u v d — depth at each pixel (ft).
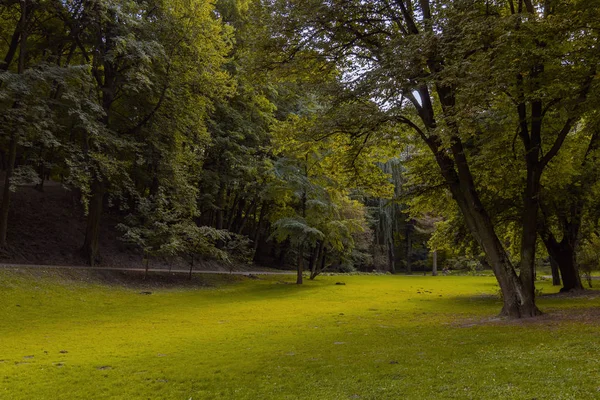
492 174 54.85
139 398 21.13
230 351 32.30
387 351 29.78
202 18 88.89
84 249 84.53
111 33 77.77
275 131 52.95
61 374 25.72
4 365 28.02
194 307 64.08
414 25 43.80
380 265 164.25
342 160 53.11
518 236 77.51
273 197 106.73
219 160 118.01
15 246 77.56
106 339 38.01
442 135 33.47
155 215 87.51
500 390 19.11
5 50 94.48
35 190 106.63
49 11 75.92
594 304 51.88
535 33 33.96
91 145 78.89
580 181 63.72
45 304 57.16
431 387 20.44
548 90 36.55
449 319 46.96
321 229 104.37
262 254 173.47
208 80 89.45
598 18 32.17
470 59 35.55
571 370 21.17
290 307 64.03
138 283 81.15
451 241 76.59
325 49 44.75
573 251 71.67
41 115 64.59
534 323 38.01
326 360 27.96
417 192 54.13
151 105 88.58
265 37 44.47
